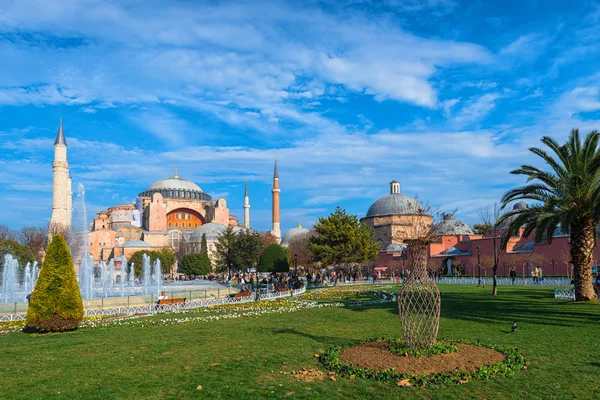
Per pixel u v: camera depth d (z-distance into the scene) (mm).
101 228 119312
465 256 59562
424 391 9242
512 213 26656
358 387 9586
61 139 88312
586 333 14969
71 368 11820
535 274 43125
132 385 10125
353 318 20844
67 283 18781
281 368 11289
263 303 30031
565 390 9164
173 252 101875
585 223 24000
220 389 9664
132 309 26156
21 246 68125
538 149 24828
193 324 20062
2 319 22750
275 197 137375
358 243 53531
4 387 10172
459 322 18031
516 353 11930
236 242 74312
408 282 12125
